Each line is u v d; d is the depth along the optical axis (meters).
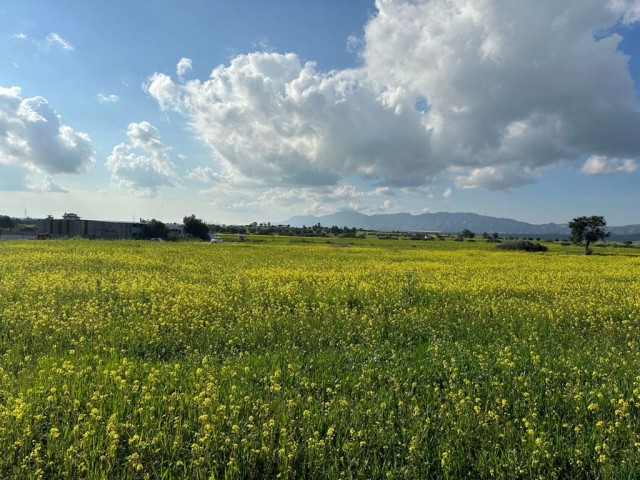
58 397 5.81
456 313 12.31
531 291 16.86
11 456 4.55
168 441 4.89
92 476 4.32
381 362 7.91
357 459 4.69
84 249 36.16
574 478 4.61
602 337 10.13
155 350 8.50
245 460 4.70
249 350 8.70
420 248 63.09
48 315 10.45
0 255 27.86
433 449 4.94
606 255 55.66
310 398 5.84
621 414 5.51
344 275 20.59
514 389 6.50
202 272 21.58
